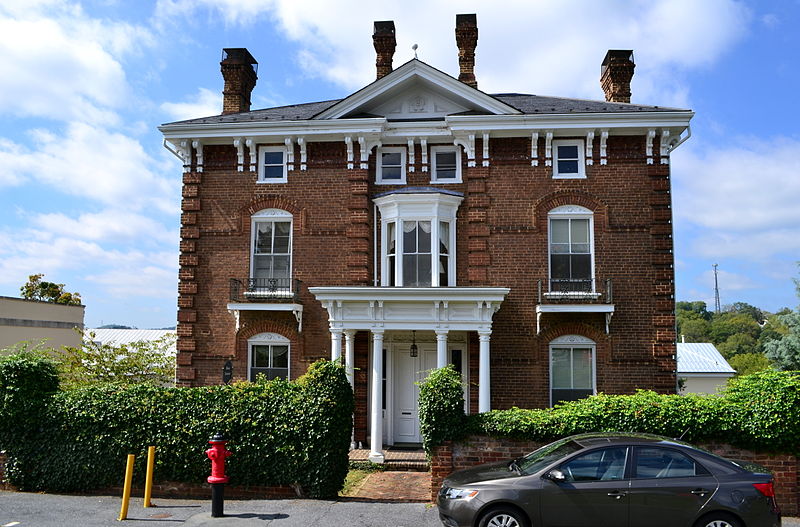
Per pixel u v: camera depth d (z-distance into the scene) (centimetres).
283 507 1121
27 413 1266
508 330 1748
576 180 1798
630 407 1167
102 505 1145
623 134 1803
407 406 1814
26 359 1310
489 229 1792
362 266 1809
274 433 1205
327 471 1190
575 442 973
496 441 1182
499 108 1809
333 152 1870
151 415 1239
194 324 1842
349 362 1658
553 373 1741
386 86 1844
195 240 1872
